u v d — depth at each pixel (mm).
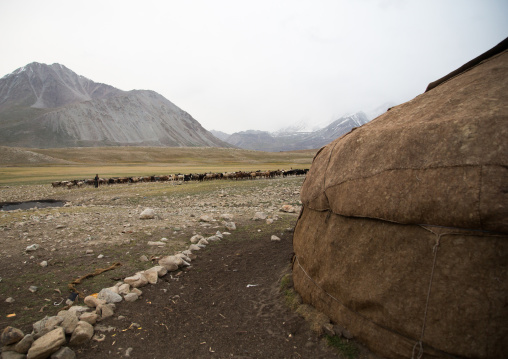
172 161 117812
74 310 5117
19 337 4191
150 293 6070
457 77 5008
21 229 10852
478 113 3707
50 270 7113
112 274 6898
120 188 30062
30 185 35375
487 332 3203
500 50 4664
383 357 3910
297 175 44812
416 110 4805
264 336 4691
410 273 3770
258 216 13141
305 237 5855
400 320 3756
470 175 3424
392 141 4363
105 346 4379
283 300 5738
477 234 3375
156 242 9273
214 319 5203
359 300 4223
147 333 4746
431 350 3498
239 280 6840
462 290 3369
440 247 3580
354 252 4465
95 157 116812
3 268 7195
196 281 6785
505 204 3158
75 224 11773
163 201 20438
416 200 3779
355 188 4590
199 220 12570
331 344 4305
